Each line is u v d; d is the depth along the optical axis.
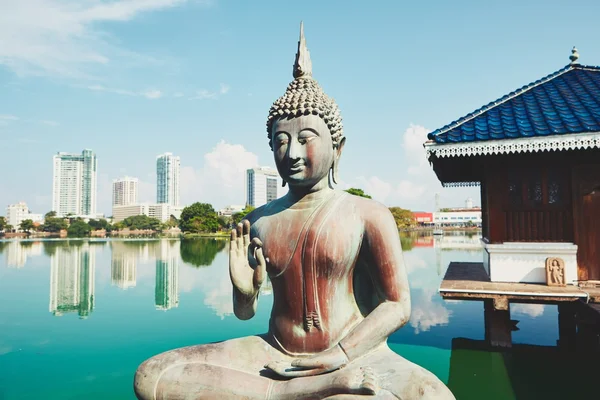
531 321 9.73
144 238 61.03
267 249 3.60
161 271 19.11
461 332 8.74
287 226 3.59
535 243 7.48
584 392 5.97
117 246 39.25
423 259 21.81
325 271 3.42
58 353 7.44
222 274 17.92
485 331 8.40
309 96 3.57
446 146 7.21
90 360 7.09
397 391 2.79
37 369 6.61
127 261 23.94
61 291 13.95
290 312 3.52
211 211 71.88
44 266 21.48
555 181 7.51
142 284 15.30
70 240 54.44
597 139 6.47
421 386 2.77
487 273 8.62
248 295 3.44
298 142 3.51
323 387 2.94
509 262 7.65
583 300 6.57
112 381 6.13
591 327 7.23
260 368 3.44
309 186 3.61
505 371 6.75
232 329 9.05
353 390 2.83
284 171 3.55
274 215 3.74
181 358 3.37
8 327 9.31
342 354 3.12
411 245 32.19
